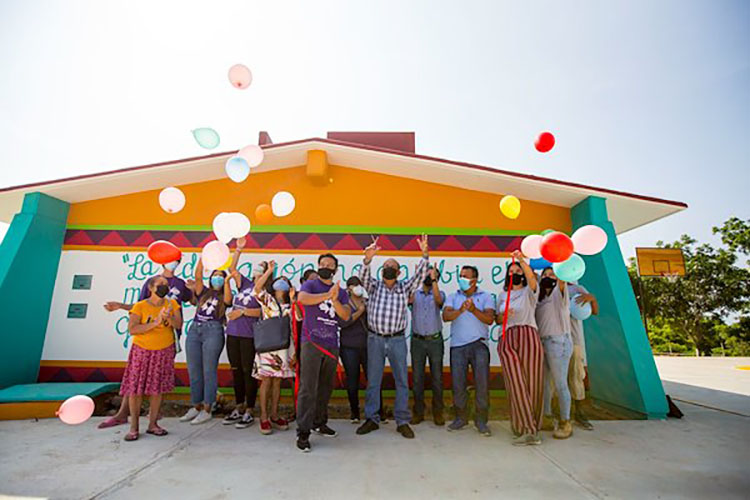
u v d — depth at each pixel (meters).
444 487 2.88
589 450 3.77
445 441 4.07
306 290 3.90
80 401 3.12
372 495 2.74
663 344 34.28
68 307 6.32
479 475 3.12
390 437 4.21
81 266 6.48
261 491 2.79
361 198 6.80
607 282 5.82
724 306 28.42
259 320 4.79
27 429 4.38
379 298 4.68
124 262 6.51
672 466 3.34
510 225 6.75
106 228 6.64
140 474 3.08
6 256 5.80
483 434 4.30
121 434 4.20
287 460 3.43
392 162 6.42
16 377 5.73
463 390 4.52
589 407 5.84
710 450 3.78
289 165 6.88
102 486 2.85
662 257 23.66
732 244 28.83
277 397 4.55
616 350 5.62
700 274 28.98
